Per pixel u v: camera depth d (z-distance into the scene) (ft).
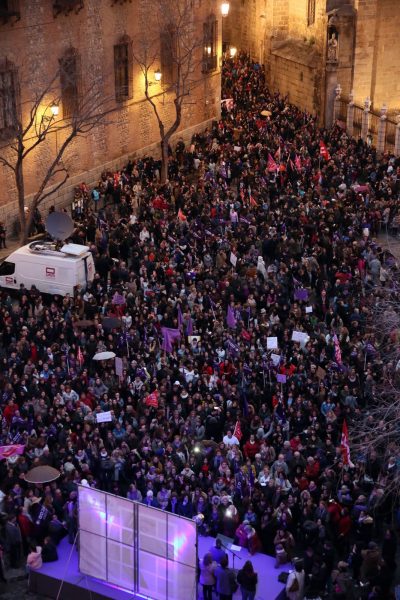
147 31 228.43
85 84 209.26
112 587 99.04
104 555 98.37
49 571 100.89
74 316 142.00
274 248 168.76
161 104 240.32
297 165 209.15
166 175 216.54
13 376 124.26
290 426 117.39
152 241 172.86
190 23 245.04
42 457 109.40
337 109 269.64
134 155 232.32
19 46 186.80
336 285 151.12
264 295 150.20
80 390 123.85
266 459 111.86
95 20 209.05
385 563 94.94
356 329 138.21
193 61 247.50
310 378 124.36
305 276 158.10
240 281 152.15
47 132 183.62
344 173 211.00
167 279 153.79
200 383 123.95
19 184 168.14
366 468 108.88
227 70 325.42
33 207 171.22
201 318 140.87
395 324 123.44
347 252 163.32
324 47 270.26
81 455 111.14
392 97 275.80
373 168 210.18
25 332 135.23
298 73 290.97
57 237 166.81
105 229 178.60
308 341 132.05
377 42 269.23
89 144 215.51
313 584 96.78
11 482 108.37
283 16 307.37
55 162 172.86
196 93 256.52
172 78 242.37
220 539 102.17
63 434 113.29
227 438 113.70
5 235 187.93
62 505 105.91
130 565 97.40
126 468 110.73
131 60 224.33
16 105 187.83
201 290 149.69
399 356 122.52
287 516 102.27
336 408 118.21
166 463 109.19
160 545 95.30
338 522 101.91
